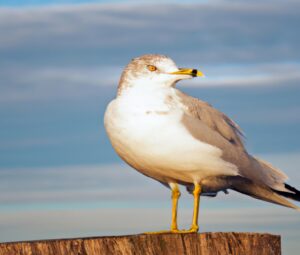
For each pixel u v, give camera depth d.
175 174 12.01
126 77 11.92
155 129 11.40
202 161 11.69
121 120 11.54
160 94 11.71
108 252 9.34
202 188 12.59
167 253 9.62
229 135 12.33
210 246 9.82
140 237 9.55
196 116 11.86
